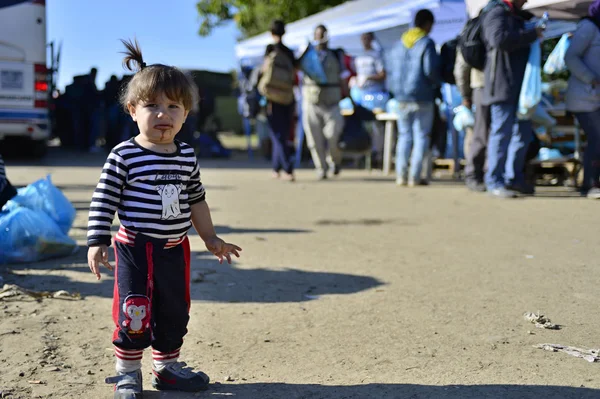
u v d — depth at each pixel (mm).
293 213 8242
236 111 37844
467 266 5422
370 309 4332
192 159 3061
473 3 10961
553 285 4828
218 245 3156
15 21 13852
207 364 3445
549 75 12078
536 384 3113
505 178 9562
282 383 3191
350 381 3199
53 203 6117
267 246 6266
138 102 2947
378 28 13672
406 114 10898
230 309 4363
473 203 8844
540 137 11008
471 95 9914
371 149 13617
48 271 5281
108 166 2945
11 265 5461
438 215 7938
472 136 10188
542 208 8273
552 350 3574
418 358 3482
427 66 10414
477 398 2963
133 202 2930
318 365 3414
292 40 15578
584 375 3221
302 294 4691
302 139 16172
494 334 3832
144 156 2947
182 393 3100
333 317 4180
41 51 14148
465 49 8898
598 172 9031
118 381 2973
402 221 7570
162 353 3131
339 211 8367
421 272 5254
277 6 26016
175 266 3008
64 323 4039
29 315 4172
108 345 3699
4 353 3547
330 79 11711
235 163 17312
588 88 8641
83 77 20547
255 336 3859
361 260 5684
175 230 2982
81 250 6023
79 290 4758
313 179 12508
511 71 8656
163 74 2926
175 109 2955
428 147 11117
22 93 14086
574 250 5926
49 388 3127
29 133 14273
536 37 8344
